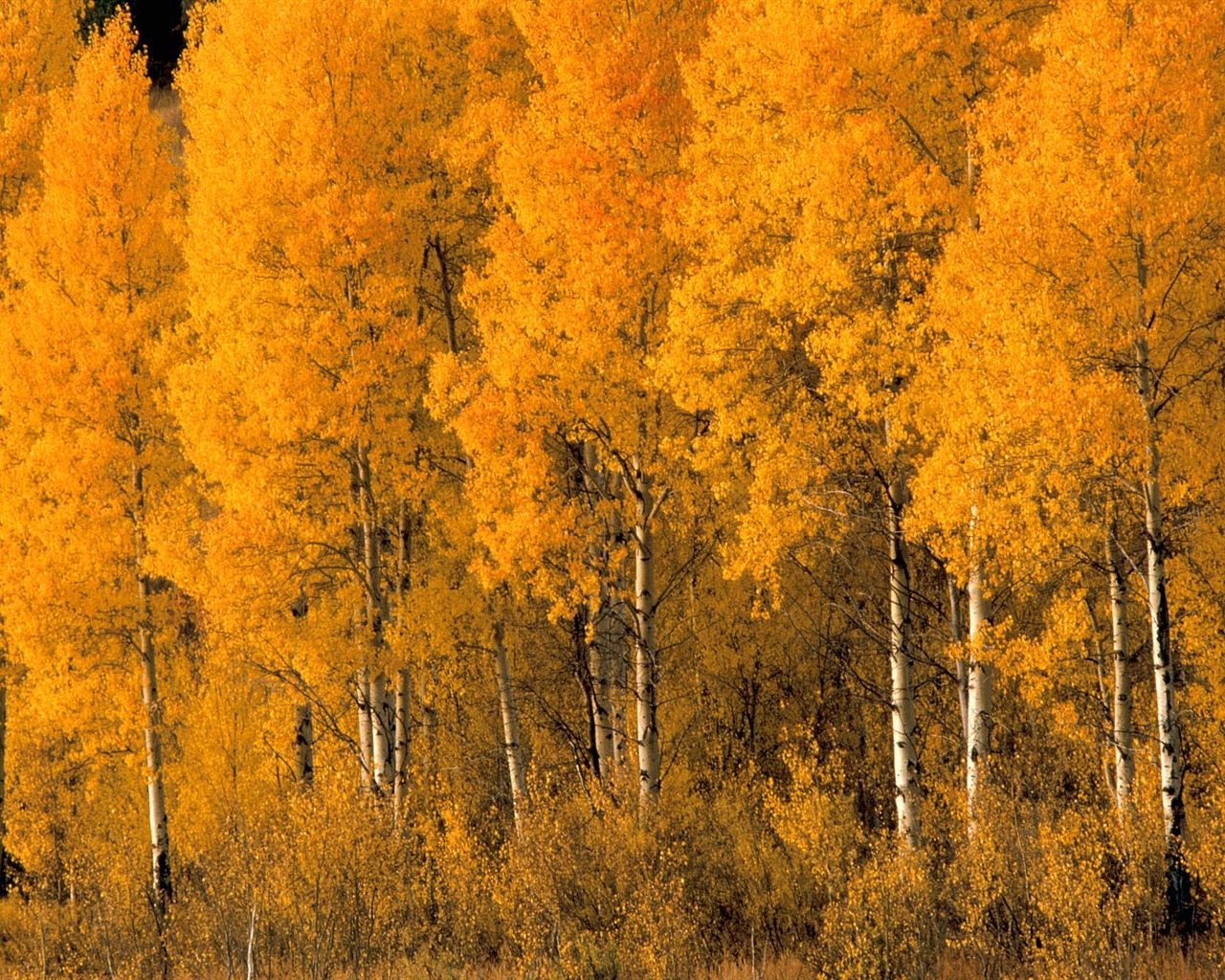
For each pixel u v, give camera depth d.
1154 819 10.12
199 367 13.23
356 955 11.33
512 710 14.57
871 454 11.12
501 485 11.75
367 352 13.10
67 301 14.79
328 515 13.49
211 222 13.52
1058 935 9.10
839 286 10.53
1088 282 9.50
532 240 12.09
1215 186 9.02
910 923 9.55
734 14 11.41
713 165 11.57
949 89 10.98
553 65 12.41
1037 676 10.64
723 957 10.56
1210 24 9.11
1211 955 8.48
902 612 11.17
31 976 12.16
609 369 11.85
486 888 12.16
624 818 11.91
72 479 14.37
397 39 14.52
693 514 13.54
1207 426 10.51
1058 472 9.70
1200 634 12.07
